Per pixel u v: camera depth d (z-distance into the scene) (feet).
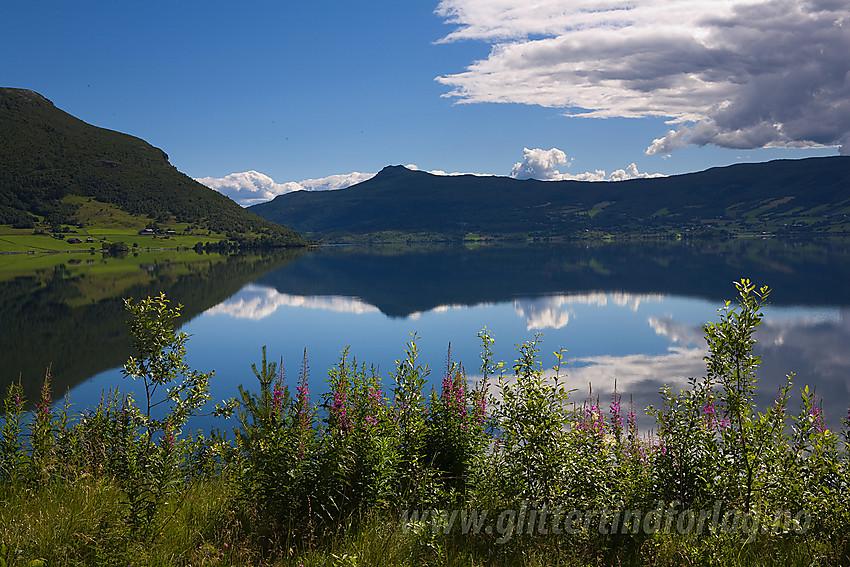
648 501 25.11
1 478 30.53
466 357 158.51
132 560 19.98
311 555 21.63
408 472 26.45
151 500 22.86
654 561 22.43
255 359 160.86
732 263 570.87
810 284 361.30
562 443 26.27
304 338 204.95
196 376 28.25
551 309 283.38
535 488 25.59
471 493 26.18
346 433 25.70
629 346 173.78
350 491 24.64
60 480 29.91
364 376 29.22
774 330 202.80
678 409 26.86
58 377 151.23
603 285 400.67
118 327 249.14
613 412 31.45
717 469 25.21
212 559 20.71
